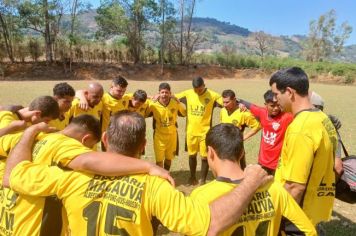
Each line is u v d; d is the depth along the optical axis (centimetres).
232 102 747
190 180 837
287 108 345
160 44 5675
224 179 247
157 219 243
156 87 3662
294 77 331
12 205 266
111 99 712
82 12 5250
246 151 1131
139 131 253
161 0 5438
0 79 4506
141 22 5519
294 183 325
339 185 434
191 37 6006
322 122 327
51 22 4994
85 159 244
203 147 801
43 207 259
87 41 5456
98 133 307
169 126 800
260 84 4650
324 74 6050
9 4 4712
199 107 799
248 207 239
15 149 273
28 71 4844
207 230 222
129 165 239
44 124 291
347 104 2694
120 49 5622
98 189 240
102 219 237
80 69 5128
